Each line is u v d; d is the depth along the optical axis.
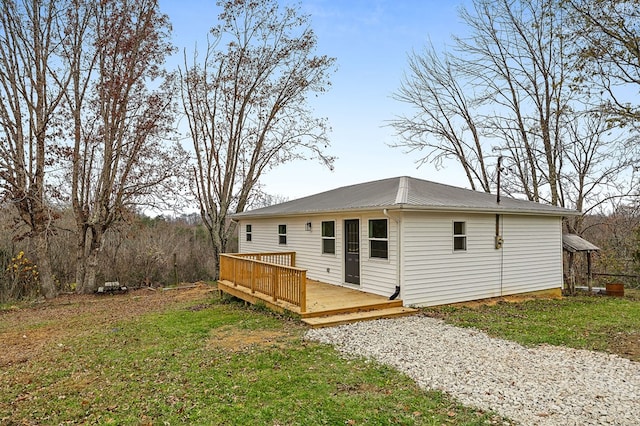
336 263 11.15
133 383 5.00
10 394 4.83
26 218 13.95
